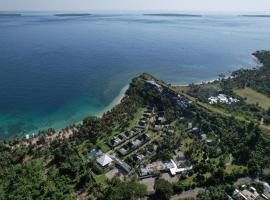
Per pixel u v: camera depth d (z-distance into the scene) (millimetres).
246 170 145125
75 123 197000
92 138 168875
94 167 142875
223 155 159500
